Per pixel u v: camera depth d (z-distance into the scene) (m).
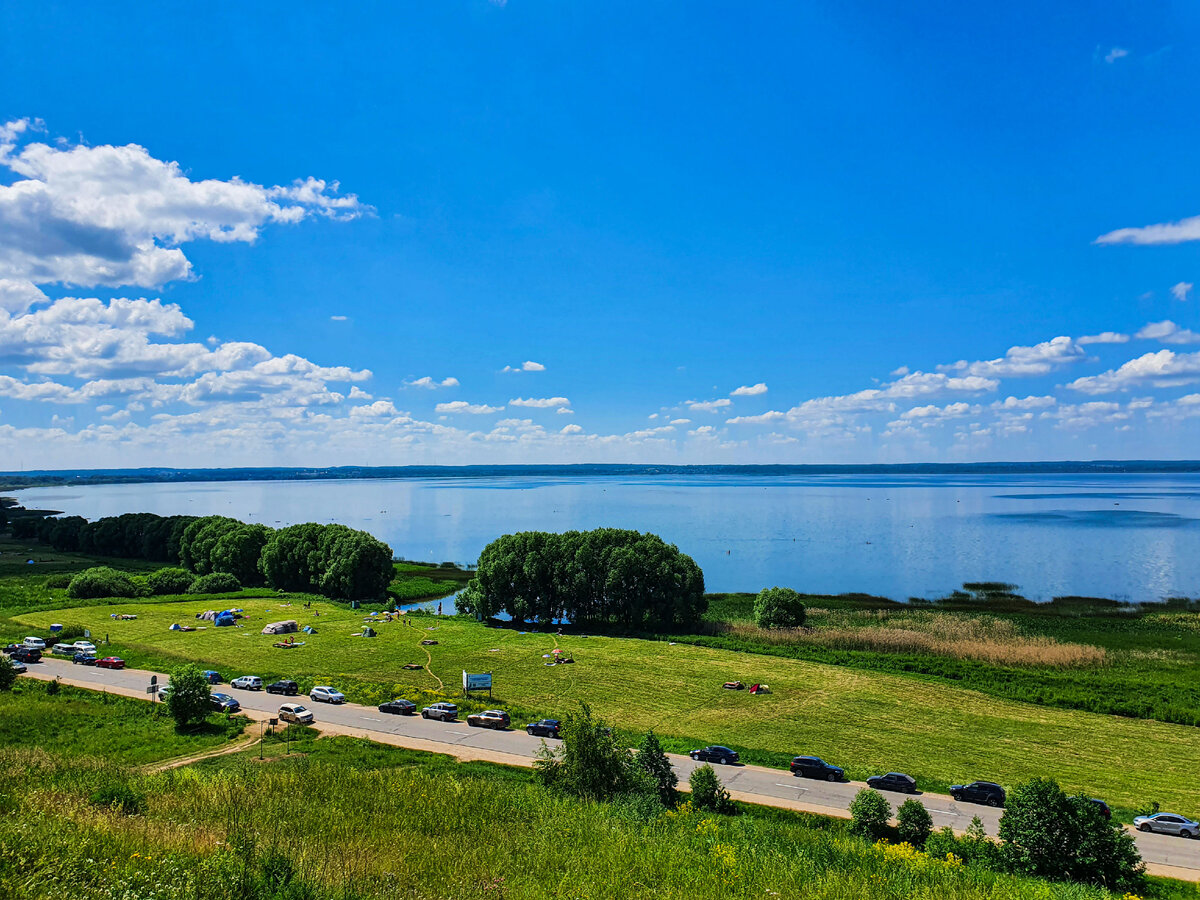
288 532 135.12
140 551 165.25
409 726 56.66
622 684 71.69
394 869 24.05
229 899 18.06
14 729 51.31
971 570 158.88
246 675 70.31
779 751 53.72
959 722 61.16
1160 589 135.38
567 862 26.16
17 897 16.19
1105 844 33.97
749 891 24.52
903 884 26.56
